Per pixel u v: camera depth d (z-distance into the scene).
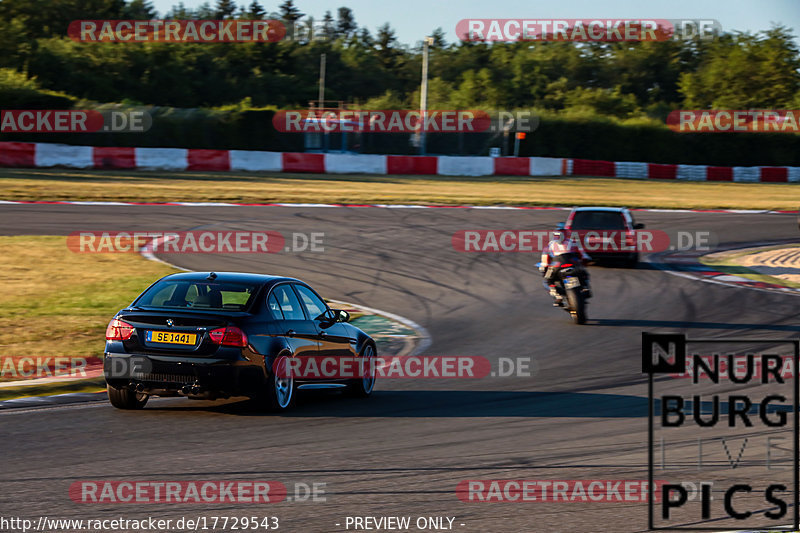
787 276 87.38
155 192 125.56
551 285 62.44
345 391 37.97
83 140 164.88
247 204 121.25
